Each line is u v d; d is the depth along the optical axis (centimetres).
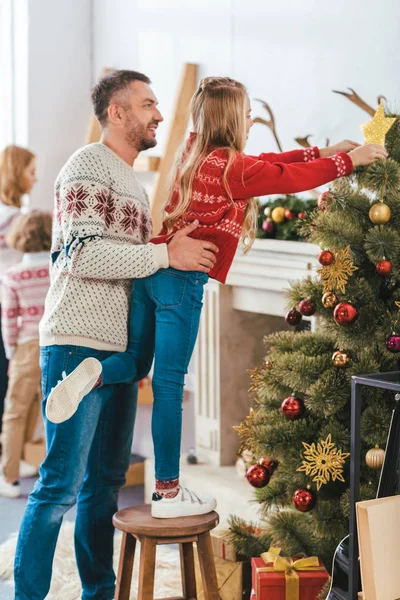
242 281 347
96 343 249
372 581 191
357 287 230
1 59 492
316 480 227
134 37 452
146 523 238
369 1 306
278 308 335
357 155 228
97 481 272
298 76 342
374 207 224
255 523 307
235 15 375
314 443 240
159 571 310
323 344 245
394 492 219
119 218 253
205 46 395
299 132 343
